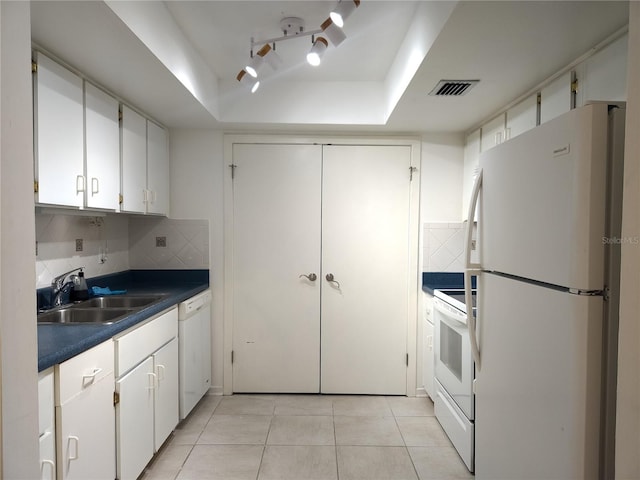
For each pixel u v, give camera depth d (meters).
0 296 0.50
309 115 2.66
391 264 2.91
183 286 2.69
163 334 2.05
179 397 2.31
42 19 1.32
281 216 2.89
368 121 2.67
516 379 1.22
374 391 2.91
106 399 1.50
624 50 1.39
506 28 1.42
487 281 1.43
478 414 1.51
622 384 0.60
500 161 1.32
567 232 0.97
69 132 1.63
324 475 1.93
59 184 1.56
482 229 1.47
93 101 1.81
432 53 1.61
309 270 2.91
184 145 2.85
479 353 1.50
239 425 2.43
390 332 2.91
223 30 1.95
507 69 1.76
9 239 0.52
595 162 0.91
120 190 2.08
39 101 1.45
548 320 1.05
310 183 2.88
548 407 1.05
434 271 2.91
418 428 2.41
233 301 2.91
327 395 2.91
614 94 1.44
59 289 1.96
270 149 2.87
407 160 2.89
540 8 1.29
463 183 2.89
